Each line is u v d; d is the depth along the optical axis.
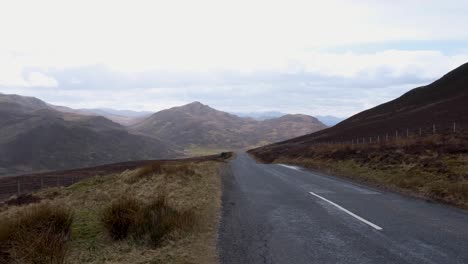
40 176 53.97
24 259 5.80
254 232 8.05
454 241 6.90
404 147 23.09
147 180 17.42
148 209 8.54
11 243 6.48
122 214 7.86
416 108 77.62
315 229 8.16
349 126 86.00
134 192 13.75
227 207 11.23
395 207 10.48
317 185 16.38
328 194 13.42
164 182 16.02
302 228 8.29
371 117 92.50
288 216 9.68
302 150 45.38
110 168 57.81
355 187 15.38
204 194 13.38
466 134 26.08
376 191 13.98
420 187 13.57
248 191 14.84
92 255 6.60
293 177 20.44
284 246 6.89
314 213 9.98
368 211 9.97
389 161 19.72
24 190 35.25
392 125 57.25
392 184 15.26
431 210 9.97
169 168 19.78
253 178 20.19
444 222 8.52
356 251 6.45
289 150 52.94
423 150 20.19
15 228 6.94
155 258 6.32
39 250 5.86
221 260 6.18
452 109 54.91
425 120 51.12
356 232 7.77
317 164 28.50
